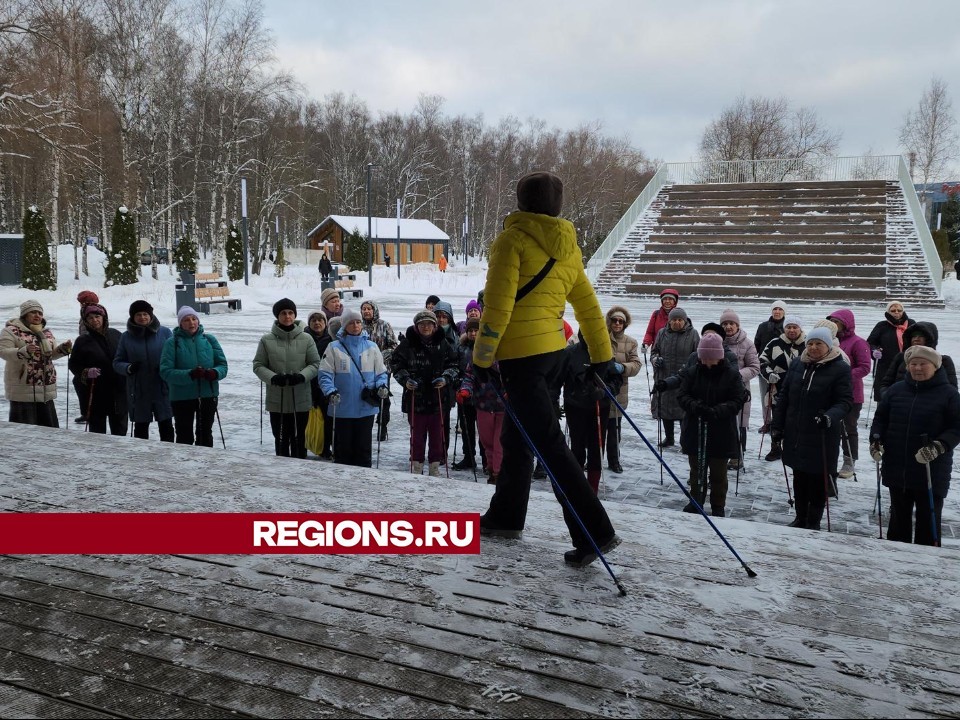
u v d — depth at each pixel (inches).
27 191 1657.2
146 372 279.7
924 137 2194.9
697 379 239.3
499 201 2896.2
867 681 80.7
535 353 101.3
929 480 192.2
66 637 90.6
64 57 1151.0
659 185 1515.7
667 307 381.4
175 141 1553.9
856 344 298.4
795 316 888.3
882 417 202.8
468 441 299.9
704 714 75.5
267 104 1477.6
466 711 76.1
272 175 1748.3
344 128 2822.3
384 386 248.8
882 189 1326.3
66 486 143.9
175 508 131.9
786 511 255.6
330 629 91.8
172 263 1653.5
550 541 118.3
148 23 1307.8
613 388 249.1
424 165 2898.6
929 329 261.1
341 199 2704.2
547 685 80.4
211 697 78.5
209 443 282.5
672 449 339.6
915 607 96.7
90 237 2043.6
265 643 88.8
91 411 289.1
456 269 2011.6
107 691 79.7
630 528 123.6
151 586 103.5
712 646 87.7
